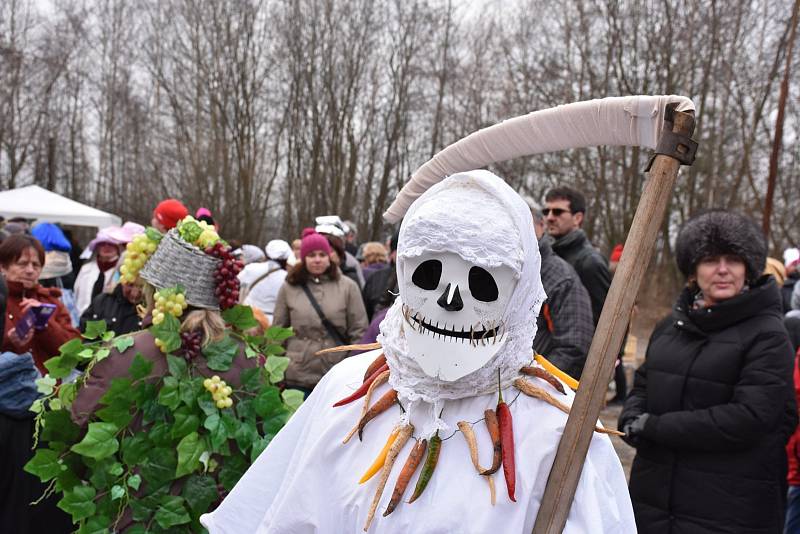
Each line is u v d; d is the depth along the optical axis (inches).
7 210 399.5
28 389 101.2
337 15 860.6
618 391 265.6
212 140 864.9
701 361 88.7
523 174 718.5
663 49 613.6
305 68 864.3
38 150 1078.4
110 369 82.4
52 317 133.6
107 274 199.3
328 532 53.0
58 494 104.0
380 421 53.8
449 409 52.1
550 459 48.3
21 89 1034.7
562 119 50.3
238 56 871.1
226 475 83.7
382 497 50.3
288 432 62.0
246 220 844.6
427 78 882.1
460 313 49.2
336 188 877.2
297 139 894.4
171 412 82.4
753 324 86.8
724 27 581.6
